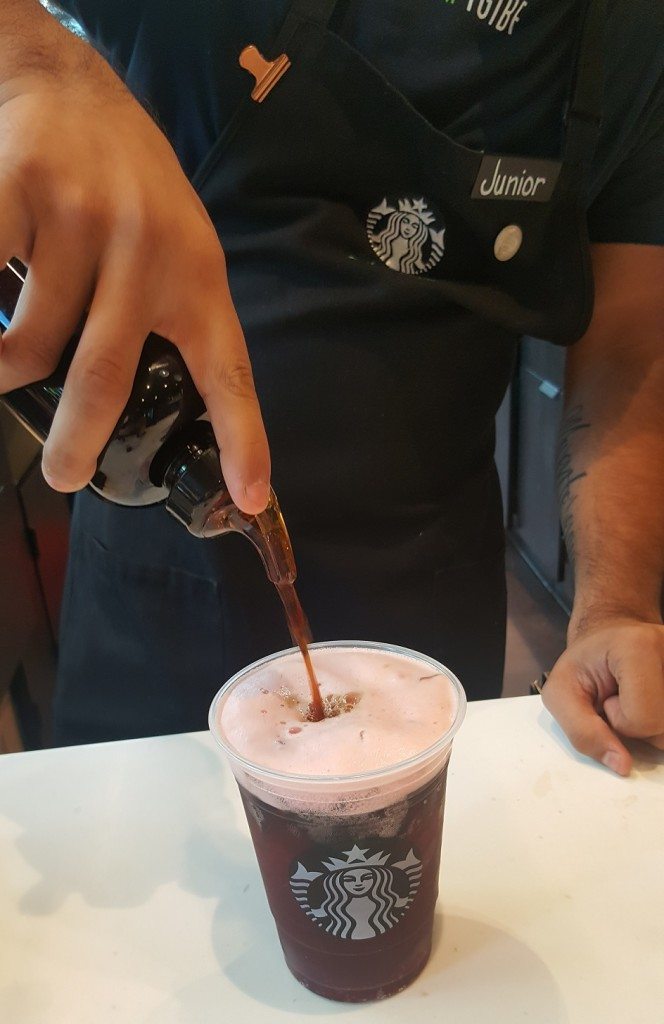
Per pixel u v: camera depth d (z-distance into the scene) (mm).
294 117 828
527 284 963
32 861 685
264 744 504
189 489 549
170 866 675
